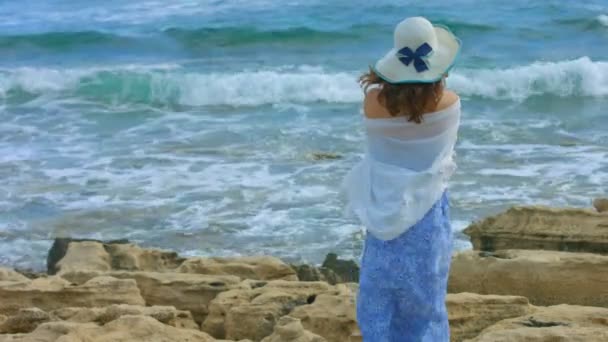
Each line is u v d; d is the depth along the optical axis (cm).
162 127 1934
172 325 738
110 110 2134
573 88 2267
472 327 722
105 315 721
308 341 654
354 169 484
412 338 485
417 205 466
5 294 788
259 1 3272
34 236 1302
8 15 3272
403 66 454
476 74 2306
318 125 1912
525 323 690
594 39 2822
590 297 841
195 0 3350
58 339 632
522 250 921
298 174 1538
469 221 1302
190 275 876
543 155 1625
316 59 2669
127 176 1553
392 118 463
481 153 1644
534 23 2938
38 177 1555
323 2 3194
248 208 1383
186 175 1548
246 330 752
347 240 1256
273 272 955
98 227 1330
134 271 941
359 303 491
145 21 3106
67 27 3055
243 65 2605
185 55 2784
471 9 3089
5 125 1970
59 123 1991
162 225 1330
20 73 2394
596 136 1778
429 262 472
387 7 3122
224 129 1892
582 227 973
